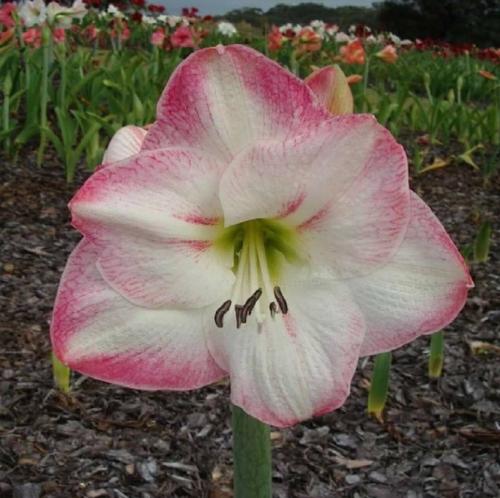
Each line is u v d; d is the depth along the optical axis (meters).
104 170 0.35
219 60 0.35
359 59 2.44
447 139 2.60
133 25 4.39
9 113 2.07
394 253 0.38
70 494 0.83
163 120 0.36
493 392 1.10
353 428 1.00
